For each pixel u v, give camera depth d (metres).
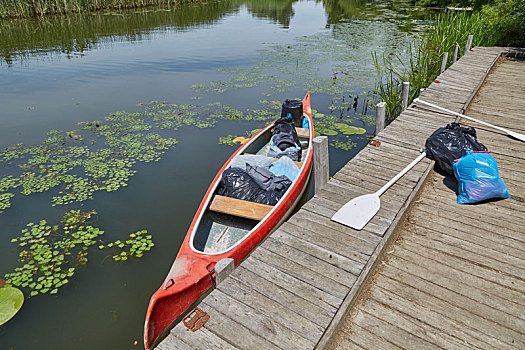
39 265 3.56
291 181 4.39
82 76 10.28
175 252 3.78
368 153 4.18
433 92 6.41
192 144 6.19
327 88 8.90
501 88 6.76
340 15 21.69
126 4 21.39
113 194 4.76
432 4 23.86
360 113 7.53
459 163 3.50
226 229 3.87
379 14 21.33
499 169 3.94
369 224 2.89
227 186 4.27
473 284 2.44
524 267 2.58
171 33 16.41
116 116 7.39
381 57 11.52
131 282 3.41
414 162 3.78
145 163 5.55
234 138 6.40
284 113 6.28
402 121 5.14
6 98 8.56
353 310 2.26
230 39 15.17
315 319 2.07
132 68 11.03
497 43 11.06
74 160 5.60
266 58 11.90
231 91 8.85
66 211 4.38
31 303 3.19
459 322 2.17
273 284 2.32
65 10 18.69
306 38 15.06
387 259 2.69
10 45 13.77
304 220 2.96
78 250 3.78
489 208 3.27
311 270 2.43
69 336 2.91
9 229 4.05
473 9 16.41
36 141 6.26
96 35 15.52
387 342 2.06
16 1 17.09
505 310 2.24
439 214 3.20
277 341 1.94
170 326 2.96
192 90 8.98
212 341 1.94
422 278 2.50
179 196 4.73
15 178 5.08
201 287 3.02
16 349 2.81
